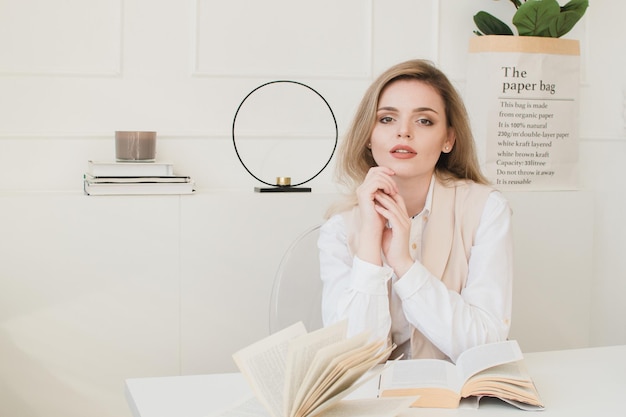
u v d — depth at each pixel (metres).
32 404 2.30
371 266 1.60
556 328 2.83
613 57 3.13
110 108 2.62
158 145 2.67
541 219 2.78
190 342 2.42
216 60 2.71
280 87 2.74
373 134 1.76
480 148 2.76
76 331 2.32
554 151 2.82
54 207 2.28
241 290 2.45
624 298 3.21
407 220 1.63
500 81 2.74
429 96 1.72
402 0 2.88
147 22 2.64
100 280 2.33
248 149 2.72
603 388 1.39
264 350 1.24
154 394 1.34
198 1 2.68
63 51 2.58
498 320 1.66
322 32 2.81
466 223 1.78
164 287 2.38
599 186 3.15
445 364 1.43
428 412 1.26
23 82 2.54
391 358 1.76
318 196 2.50
